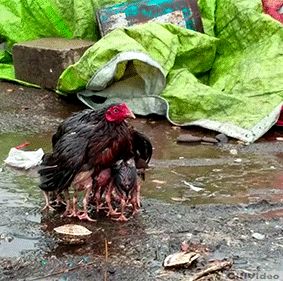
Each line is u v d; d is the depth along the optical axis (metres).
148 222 5.25
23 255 4.73
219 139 7.29
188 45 8.41
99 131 5.03
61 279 4.45
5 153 6.86
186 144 7.23
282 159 6.81
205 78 8.70
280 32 8.33
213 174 6.36
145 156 5.41
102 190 5.29
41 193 5.81
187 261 4.58
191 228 5.17
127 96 8.21
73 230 5.06
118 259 4.70
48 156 5.32
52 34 9.71
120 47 7.93
